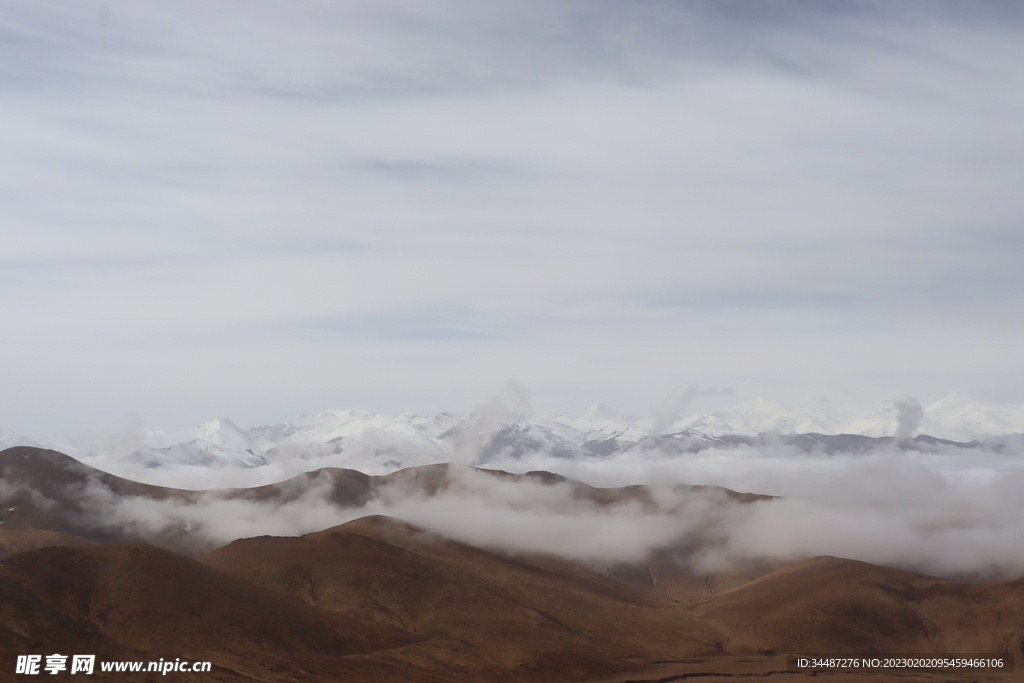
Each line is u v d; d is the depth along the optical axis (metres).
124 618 165.25
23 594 149.50
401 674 165.50
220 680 139.25
